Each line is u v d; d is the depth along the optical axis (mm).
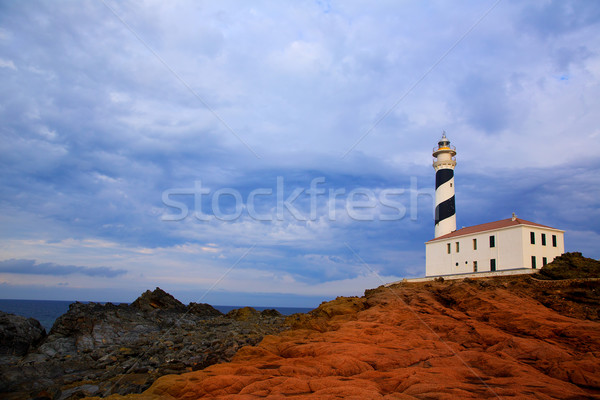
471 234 56469
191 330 36500
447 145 74750
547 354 18516
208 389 15047
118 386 18859
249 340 28797
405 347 21094
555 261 40500
